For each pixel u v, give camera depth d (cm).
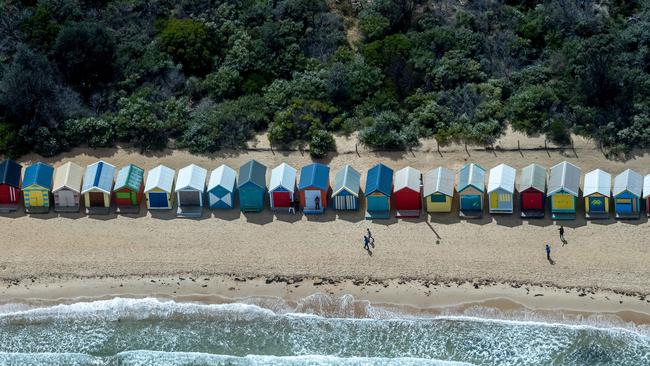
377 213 8106
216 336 7312
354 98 8962
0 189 8262
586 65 8906
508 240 7850
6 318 7494
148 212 8231
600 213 7994
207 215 8188
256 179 8156
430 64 9094
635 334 7162
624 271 7562
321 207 8150
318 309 7456
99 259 7869
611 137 8488
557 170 8131
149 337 7325
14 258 7894
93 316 7500
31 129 8694
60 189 8200
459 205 8106
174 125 8794
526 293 7462
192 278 7700
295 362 7050
